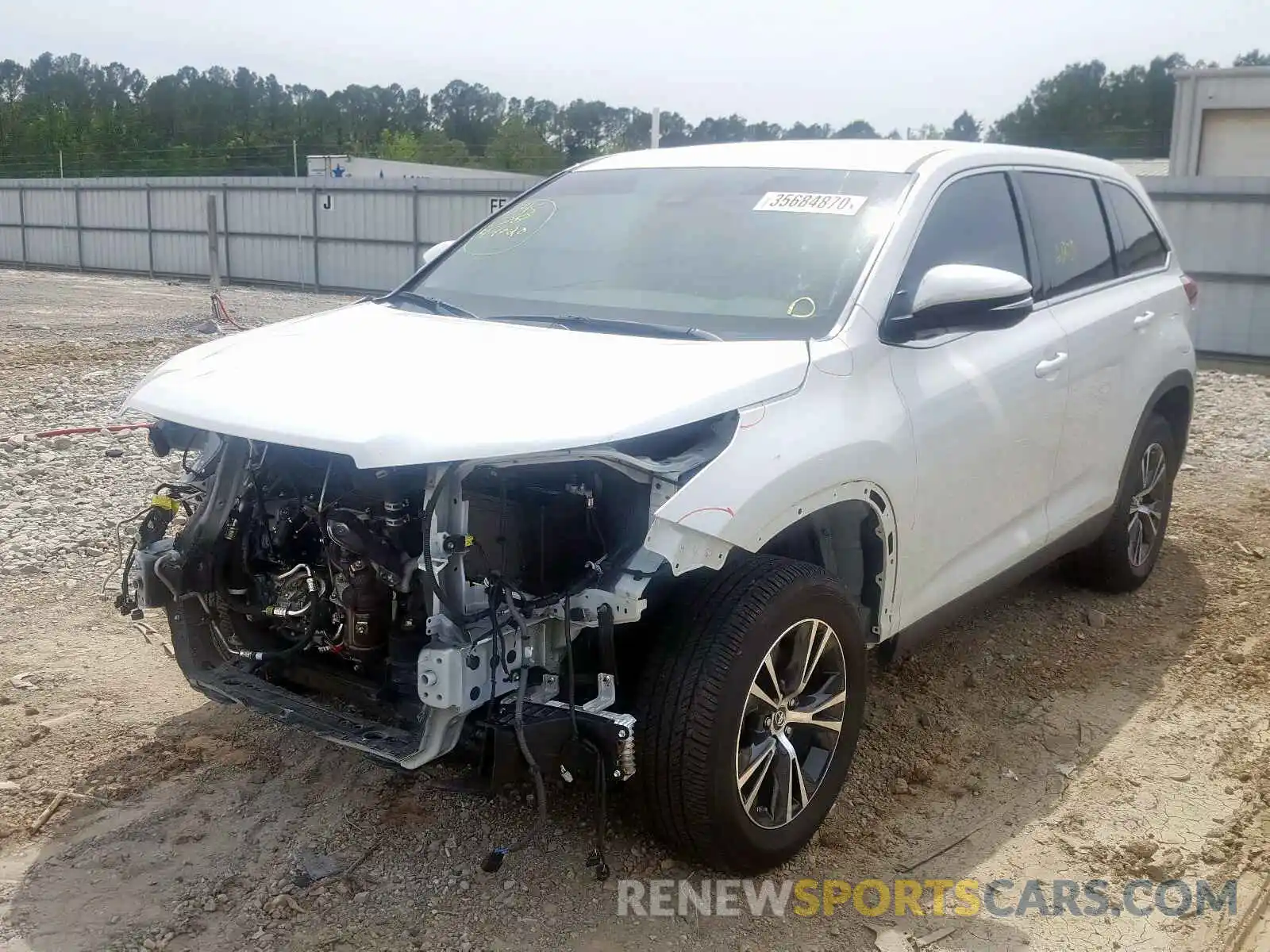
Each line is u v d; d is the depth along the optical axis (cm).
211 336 1728
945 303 358
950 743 420
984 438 402
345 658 338
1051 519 468
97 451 832
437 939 303
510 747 292
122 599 361
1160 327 539
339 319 398
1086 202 508
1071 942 311
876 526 357
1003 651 502
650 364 323
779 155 439
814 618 331
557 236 431
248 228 3322
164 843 345
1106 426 496
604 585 293
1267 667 487
